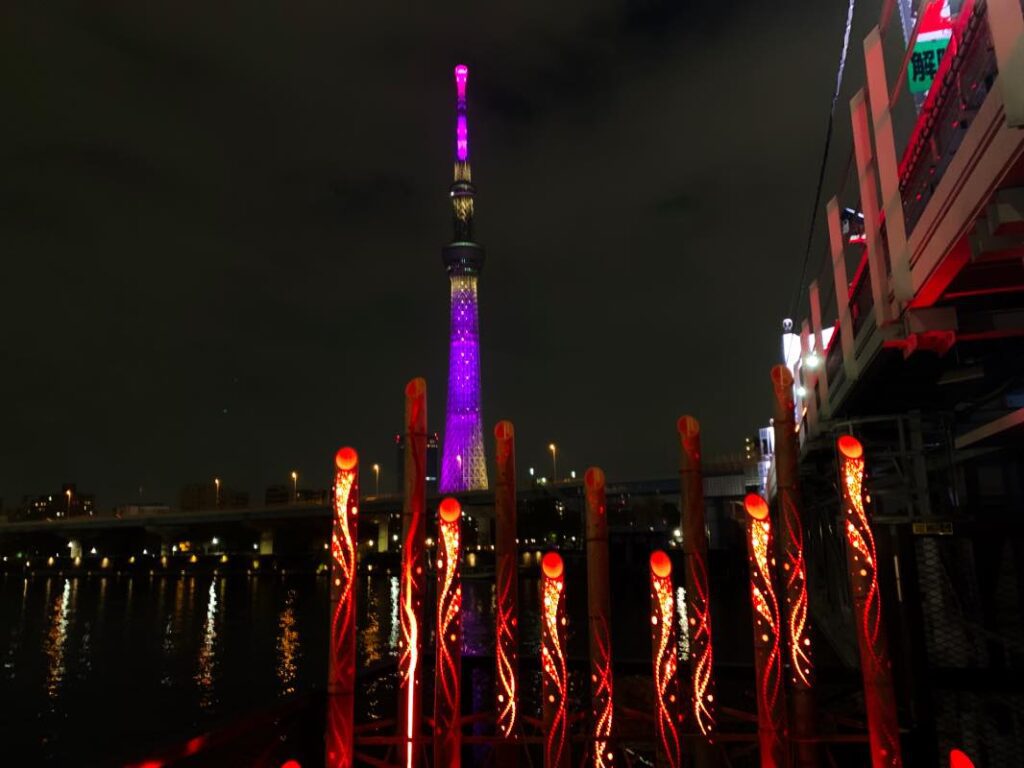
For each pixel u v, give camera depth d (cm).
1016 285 1032
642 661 1121
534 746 942
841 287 1605
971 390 1712
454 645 838
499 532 902
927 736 920
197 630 8338
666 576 855
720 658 4175
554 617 849
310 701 962
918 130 1021
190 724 4425
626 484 14275
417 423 884
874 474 2320
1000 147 714
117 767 682
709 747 842
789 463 896
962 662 1330
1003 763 1004
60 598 12825
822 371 2088
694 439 873
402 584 871
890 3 1139
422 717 902
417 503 877
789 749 820
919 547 1390
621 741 945
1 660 6569
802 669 864
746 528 863
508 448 915
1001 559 1359
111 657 6712
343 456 881
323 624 8756
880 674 816
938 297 1056
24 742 4066
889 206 1083
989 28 731
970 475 1775
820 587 3291
